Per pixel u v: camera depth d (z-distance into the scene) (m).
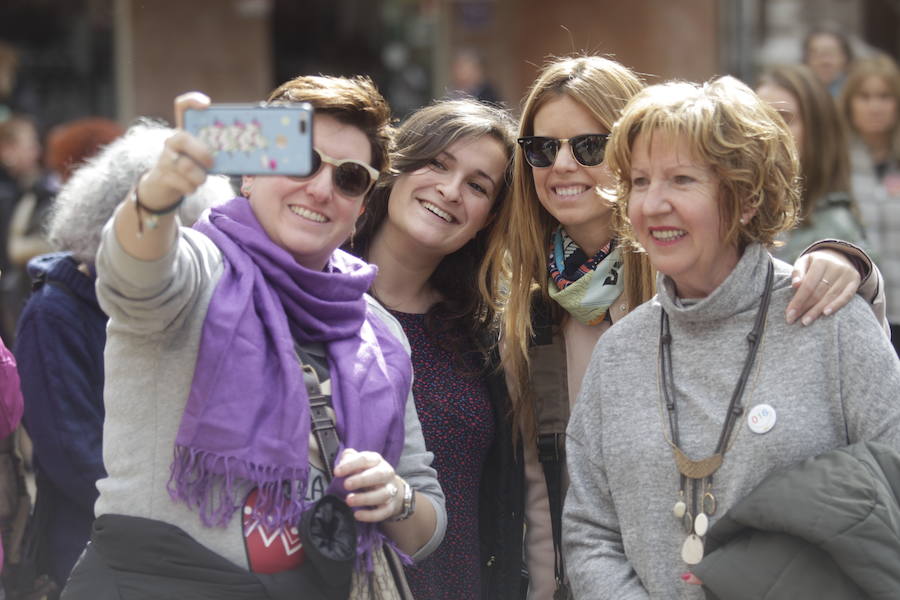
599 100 3.40
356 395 2.72
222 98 11.02
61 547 3.54
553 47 11.03
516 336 3.52
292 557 2.58
